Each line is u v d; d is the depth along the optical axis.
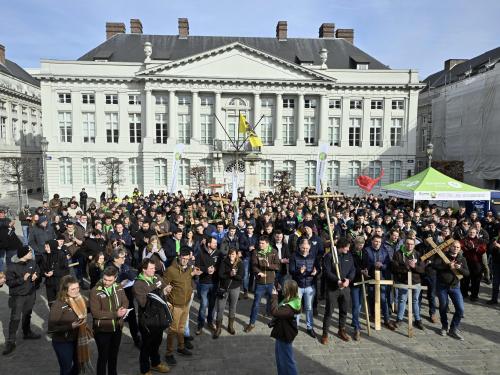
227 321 9.27
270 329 8.80
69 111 41.78
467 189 15.76
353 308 8.31
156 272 8.60
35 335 8.19
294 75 42.16
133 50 44.28
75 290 5.72
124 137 42.12
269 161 43.50
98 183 42.31
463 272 8.17
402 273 8.75
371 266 8.99
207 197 22.12
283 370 5.93
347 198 20.95
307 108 43.94
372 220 13.58
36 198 42.28
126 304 6.22
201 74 41.44
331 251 8.34
